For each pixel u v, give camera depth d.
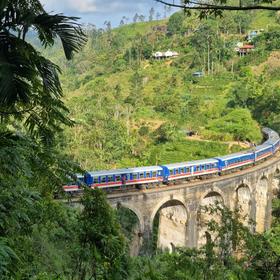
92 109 74.25
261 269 12.57
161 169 34.75
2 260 4.79
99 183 30.97
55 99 7.15
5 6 6.09
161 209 38.56
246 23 133.00
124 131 65.94
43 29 6.42
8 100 6.12
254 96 82.31
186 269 13.08
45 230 15.57
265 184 46.84
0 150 6.36
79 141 55.69
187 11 7.16
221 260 13.97
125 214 33.44
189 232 35.72
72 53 6.74
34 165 7.45
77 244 9.41
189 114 81.56
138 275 10.02
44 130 7.71
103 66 138.00
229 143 66.81
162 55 126.62
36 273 10.12
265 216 46.72
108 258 8.90
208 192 37.16
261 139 66.94
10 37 6.35
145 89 104.56
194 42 122.25
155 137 71.44
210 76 103.94
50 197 9.65
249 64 106.12
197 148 65.88
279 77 94.38
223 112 80.56
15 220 6.79
